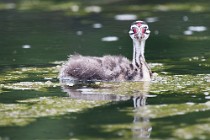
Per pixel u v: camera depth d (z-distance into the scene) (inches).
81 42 1033.5
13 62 868.6
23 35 1109.7
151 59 885.2
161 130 544.1
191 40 1043.3
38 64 852.0
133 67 754.2
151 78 751.1
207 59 874.1
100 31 1144.8
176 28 1170.0
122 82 740.7
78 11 1393.9
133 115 593.3
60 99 655.8
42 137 532.1
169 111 602.9
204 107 614.5
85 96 669.3
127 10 1407.5
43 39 1068.5
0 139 530.3
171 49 967.6
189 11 1376.7
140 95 669.9
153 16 1312.7
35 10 1412.4
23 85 725.9
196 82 725.9
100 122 572.7
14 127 563.8
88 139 525.3
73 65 755.4
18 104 637.9
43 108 622.5
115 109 616.1
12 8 1444.4
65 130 550.3
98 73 746.2
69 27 1194.0
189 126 553.9
